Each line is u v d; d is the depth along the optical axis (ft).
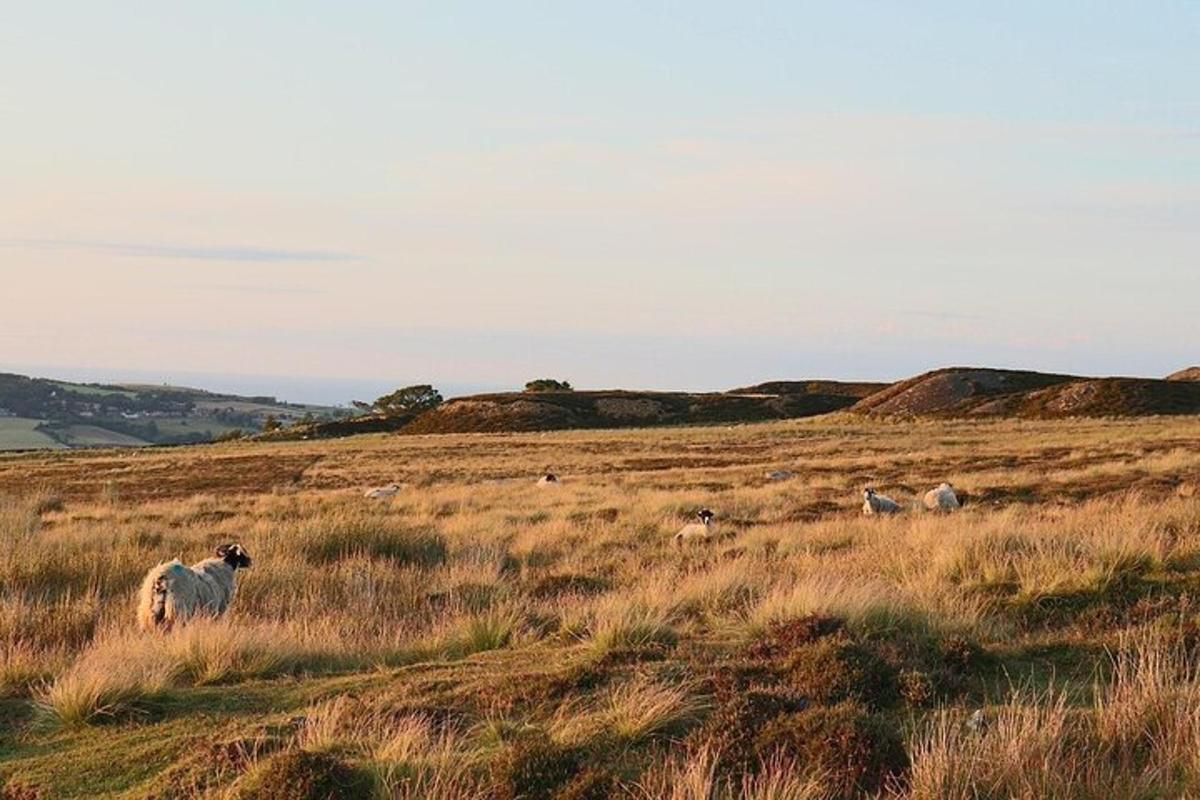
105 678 27.71
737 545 58.75
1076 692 25.84
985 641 31.22
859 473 116.78
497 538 68.54
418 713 24.99
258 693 29.09
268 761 21.16
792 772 20.31
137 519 92.07
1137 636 29.60
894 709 24.98
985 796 19.36
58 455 258.57
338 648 34.78
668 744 22.94
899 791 20.16
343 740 23.34
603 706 25.31
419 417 361.92
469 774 21.16
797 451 166.61
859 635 29.63
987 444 153.69
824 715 22.43
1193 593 35.19
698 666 27.61
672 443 207.41
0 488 155.43
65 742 25.52
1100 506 58.85
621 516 81.05
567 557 59.26
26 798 22.04
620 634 31.50
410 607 45.09
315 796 20.20
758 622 32.86
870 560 46.47
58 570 52.26
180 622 37.81
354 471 169.68
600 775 20.44
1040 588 36.55
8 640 37.63
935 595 36.94
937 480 103.24
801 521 73.77
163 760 23.41
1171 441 132.26
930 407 268.62
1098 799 19.07
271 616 43.01
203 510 98.27
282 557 57.06
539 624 38.55
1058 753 20.18
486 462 176.55
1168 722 21.61
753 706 23.48
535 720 24.91
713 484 112.27
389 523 68.74
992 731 21.24
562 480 127.65
